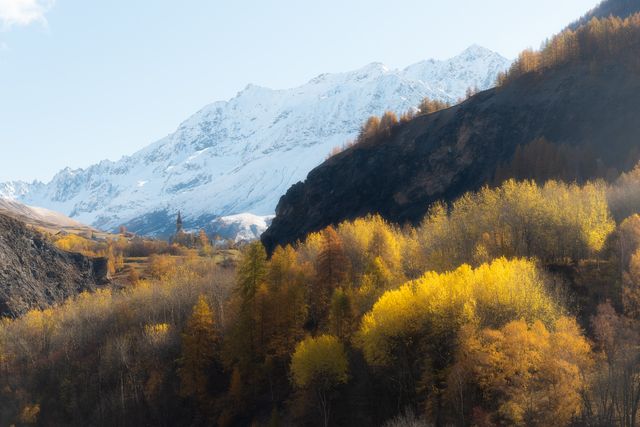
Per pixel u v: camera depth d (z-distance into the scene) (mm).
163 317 124062
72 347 121875
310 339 79250
